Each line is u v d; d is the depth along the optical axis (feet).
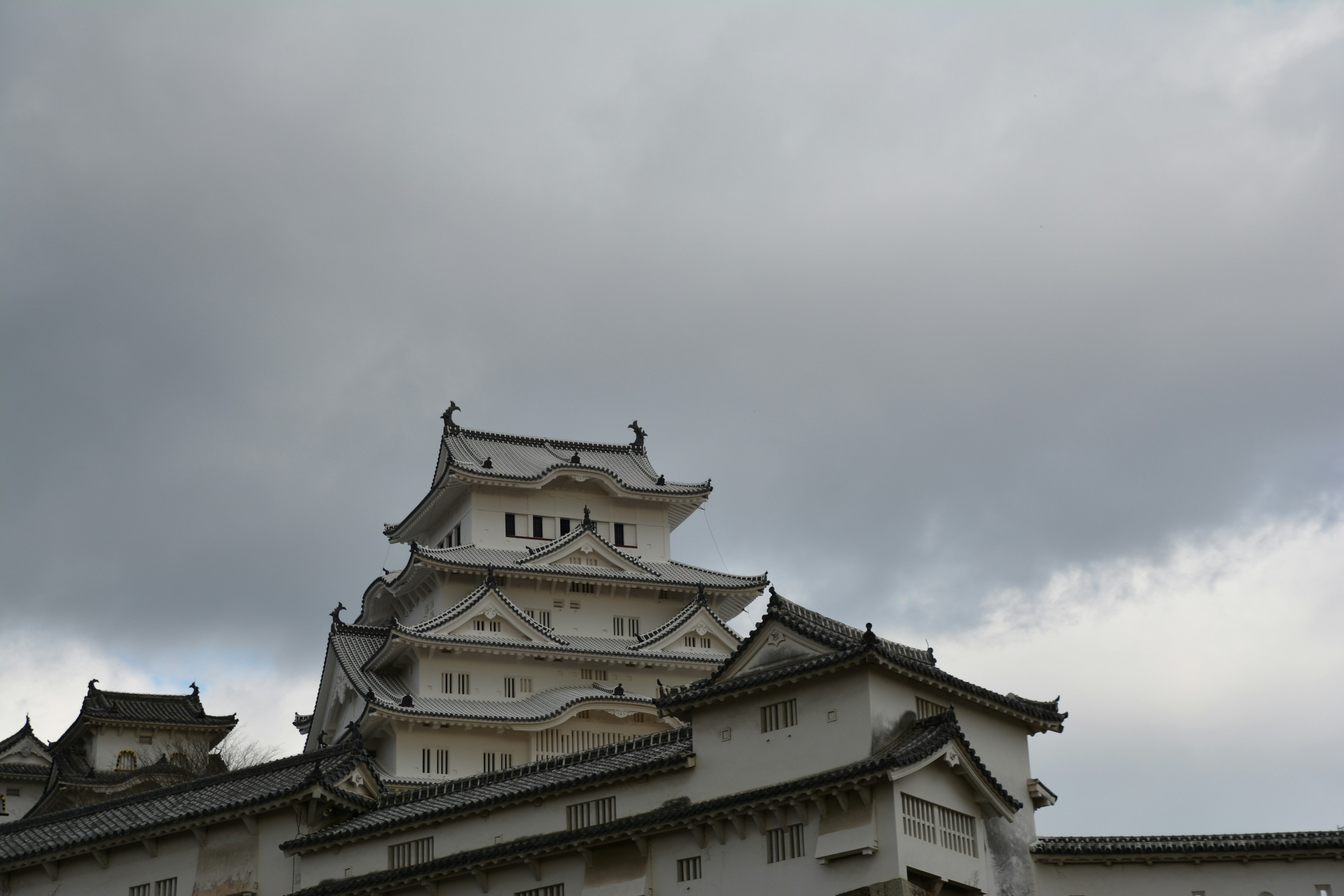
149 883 212.64
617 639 320.50
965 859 171.63
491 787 199.72
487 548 330.54
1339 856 175.52
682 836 176.76
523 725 284.61
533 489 338.95
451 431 357.82
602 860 180.86
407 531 360.48
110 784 337.11
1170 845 180.65
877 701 170.60
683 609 331.16
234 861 207.62
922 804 168.04
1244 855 178.29
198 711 376.07
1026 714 190.70
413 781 271.49
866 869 162.50
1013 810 177.17
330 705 312.91
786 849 169.37
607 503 346.54
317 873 201.46
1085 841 184.34
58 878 219.41
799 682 175.42
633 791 183.73
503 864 186.19
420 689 294.46
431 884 190.90
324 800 206.28
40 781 379.55
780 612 181.88
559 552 321.32
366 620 353.51
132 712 367.45
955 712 183.01
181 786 225.76
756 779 174.81
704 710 182.19
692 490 350.84
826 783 164.66
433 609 323.16
